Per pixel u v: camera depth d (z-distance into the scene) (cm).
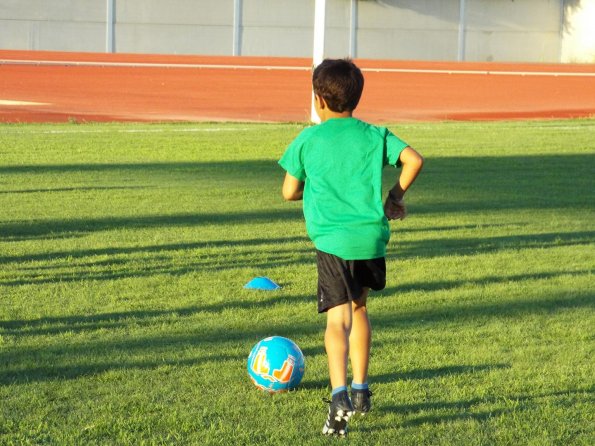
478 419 648
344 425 584
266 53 9075
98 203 1667
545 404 679
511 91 5488
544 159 2417
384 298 1008
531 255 1269
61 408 655
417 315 938
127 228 1430
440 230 1460
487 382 728
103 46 8656
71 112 3847
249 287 1043
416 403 679
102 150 2466
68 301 976
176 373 739
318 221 607
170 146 2584
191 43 8894
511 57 9656
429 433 621
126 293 1012
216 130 3073
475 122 3622
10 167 2119
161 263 1176
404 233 1429
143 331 863
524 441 608
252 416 647
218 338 844
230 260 1202
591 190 1920
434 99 4881
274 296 1006
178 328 874
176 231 1409
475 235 1420
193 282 1071
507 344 836
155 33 8781
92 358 774
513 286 1076
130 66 6894
